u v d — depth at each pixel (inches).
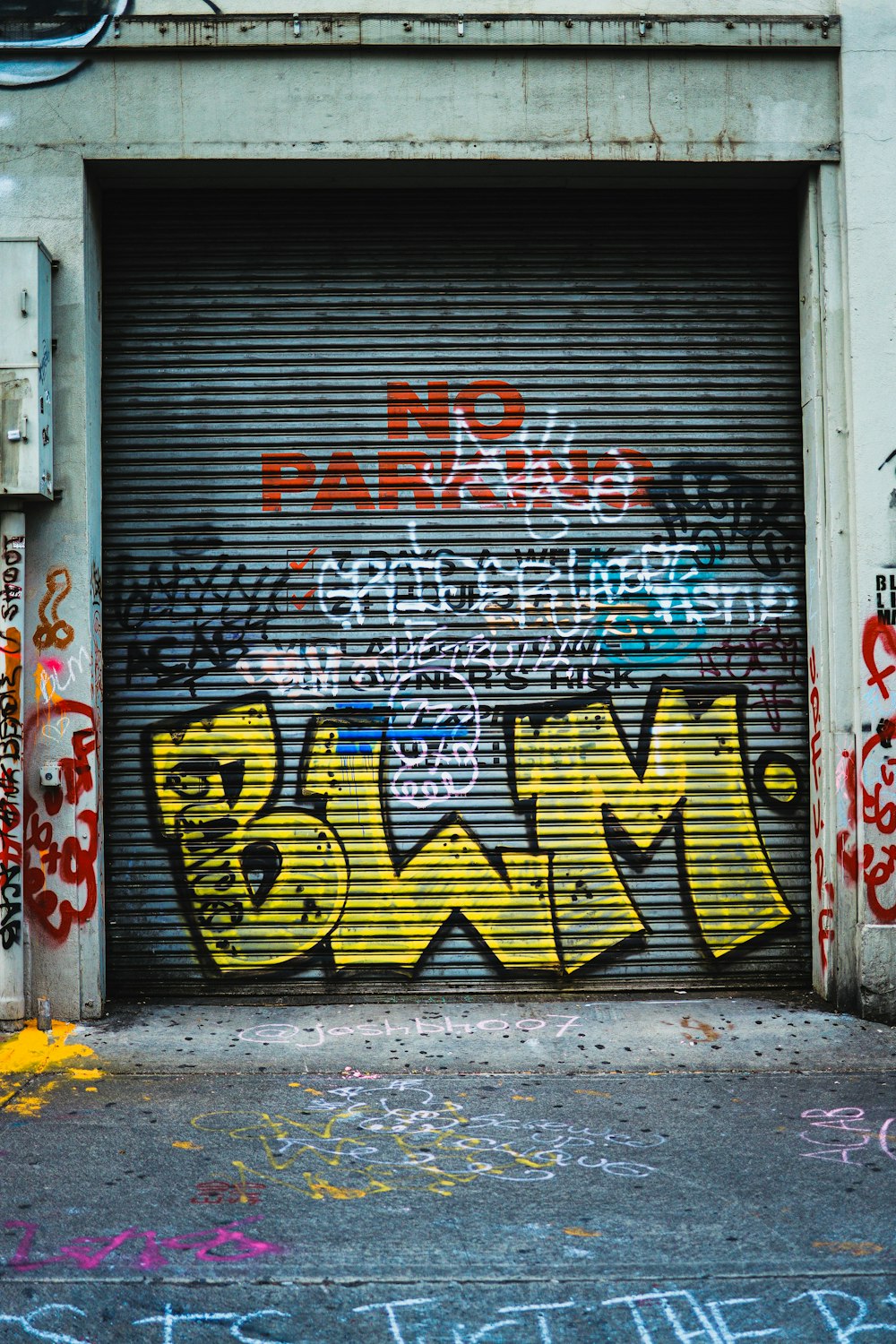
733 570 258.7
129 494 255.8
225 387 256.5
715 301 258.5
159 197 256.5
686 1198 164.9
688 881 258.5
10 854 235.1
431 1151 180.5
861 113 248.5
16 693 236.7
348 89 244.4
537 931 256.4
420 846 255.6
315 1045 227.9
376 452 257.4
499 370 258.5
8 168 241.9
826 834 252.1
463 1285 142.3
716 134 248.1
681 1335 132.9
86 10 241.8
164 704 254.8
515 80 246.2
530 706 257.4
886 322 249.3
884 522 249.0
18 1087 207.3
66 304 242.2
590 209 259.6
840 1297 139.6
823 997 253.9
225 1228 155.5
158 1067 216.5
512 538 258.2
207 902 253.9
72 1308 137.2
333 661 256.2
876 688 248.1
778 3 247.8
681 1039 231.5
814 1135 187.0
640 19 245.6
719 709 259.9
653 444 260.1
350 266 257.6
